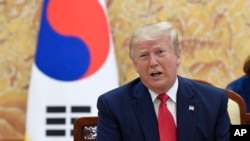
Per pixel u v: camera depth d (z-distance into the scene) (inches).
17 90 327.0
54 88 304.5
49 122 304.5
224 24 327.0
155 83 160.2
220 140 166.2
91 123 190.9
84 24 306.2
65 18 305.9
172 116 164.6
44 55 305.7
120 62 326.0
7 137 327.0
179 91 167.9
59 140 304.5
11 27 326.6
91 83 304.0
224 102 170.9
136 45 158.2
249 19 326.3
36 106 304.8
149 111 165.2
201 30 327.6
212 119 165.9
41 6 324.2
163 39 157.2
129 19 326.6
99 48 305.7
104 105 168.4
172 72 159.9
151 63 156.8
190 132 162.6
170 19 327.9
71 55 304.5
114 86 305.6
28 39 326.3
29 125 306.0
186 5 327.6
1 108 327.0
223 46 327.6
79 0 308.0
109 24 319.3
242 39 327.0
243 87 271.9
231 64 327.9
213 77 328.5
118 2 326.3
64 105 303.4
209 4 327.0
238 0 326.6
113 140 165.0
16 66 327.0
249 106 269.0
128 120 164.7
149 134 161.9
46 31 307.0
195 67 328.5
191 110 165.8
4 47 326.6
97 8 308.5
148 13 327.3
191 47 328.2
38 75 306.0
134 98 168.2
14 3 326.0
